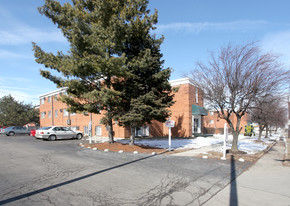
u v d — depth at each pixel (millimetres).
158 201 4211
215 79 10516
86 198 4332
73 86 10523
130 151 10719
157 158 8906
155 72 11672
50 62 10203
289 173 6562
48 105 36469
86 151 10883
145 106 10242
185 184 5332
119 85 11500
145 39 11312
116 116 10977
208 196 4520
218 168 7133
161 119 12133
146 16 10719
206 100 11492
